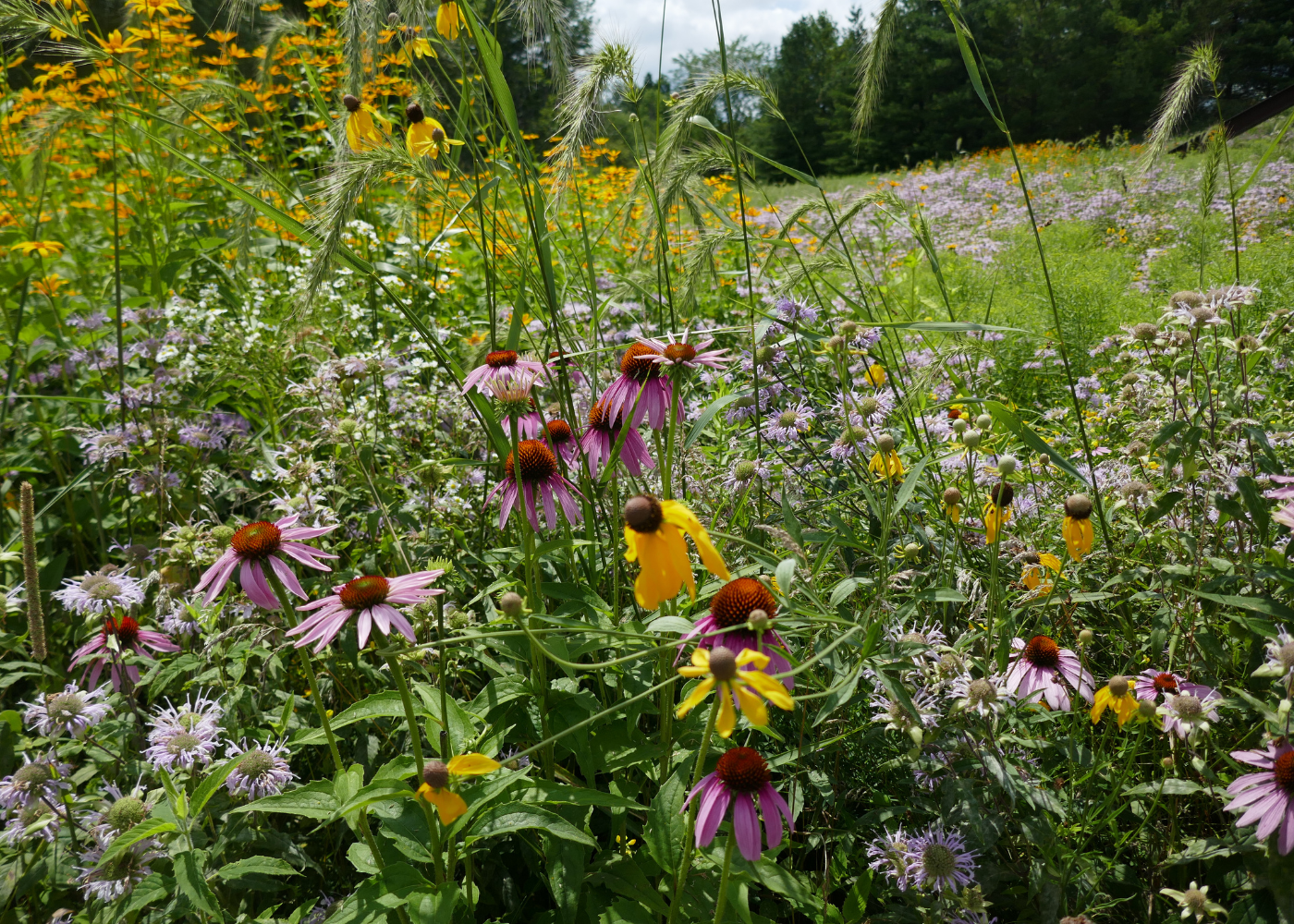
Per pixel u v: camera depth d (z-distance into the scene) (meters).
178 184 5.53
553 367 2.46
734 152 2.67
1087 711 2.36
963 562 2.63
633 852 2.12
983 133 37.34
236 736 2.32
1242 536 2.37
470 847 1.94
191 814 1.77
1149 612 2.60
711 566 1.60
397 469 3.22
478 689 2.68
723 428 3.42
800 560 2.15
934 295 5.94
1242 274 5.84
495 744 1.93
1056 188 13.20
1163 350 2.69
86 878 1.87
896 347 4.08
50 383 4.59
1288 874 1.70
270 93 5.26
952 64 36.69
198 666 2.45
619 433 2.19
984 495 2.75
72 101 4.86
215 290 4.49
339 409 3.26
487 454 3.24
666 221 3.02
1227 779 2.03
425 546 2.80
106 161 5.77
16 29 2.40
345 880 2.30
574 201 5.26
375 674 2.48
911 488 2.01
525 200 2.26
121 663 2.39
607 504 2.69
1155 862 2.05
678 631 1.79
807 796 2.32
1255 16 30.86
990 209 11.89
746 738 2.39
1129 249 8.99
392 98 5.08
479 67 2.36
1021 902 2.02
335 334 4.08
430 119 2.64
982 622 2.39
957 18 2.33
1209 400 2.45
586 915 1.96
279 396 3.91
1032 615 2.50
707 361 2.12
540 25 2.49
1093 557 2.54
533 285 2.56
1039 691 2.05
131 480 3.32
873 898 2.10
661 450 2.22
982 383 3.88
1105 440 3.55
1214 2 30.92
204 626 2.45
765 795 1.55
